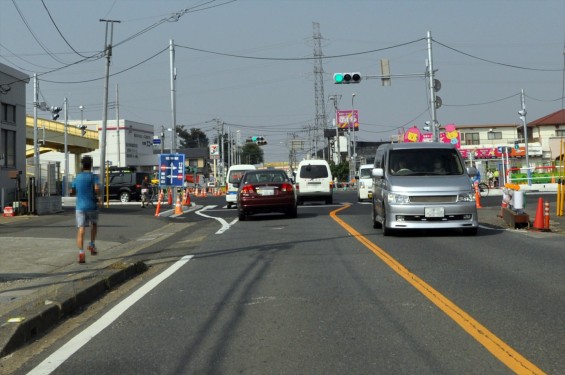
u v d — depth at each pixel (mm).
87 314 7758
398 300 7906
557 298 7844
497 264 10508
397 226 14078
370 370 5238
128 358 5742
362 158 85312
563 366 5262
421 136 55969
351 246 13133
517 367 5246
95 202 12086
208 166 115375
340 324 6777
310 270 10281
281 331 6543
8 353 6031
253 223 19766
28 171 39594
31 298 8312
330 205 30047
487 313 7148
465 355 5602
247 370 5309
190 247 14156
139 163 87312
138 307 7953
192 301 8203
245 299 8188
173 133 32250
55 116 41625
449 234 14922
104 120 34375
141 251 13852
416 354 5656
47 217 24625
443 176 14633
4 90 28484
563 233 15234
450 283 8945
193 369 5371
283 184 20703
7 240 15375
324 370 5266
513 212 16641
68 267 11305
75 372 5379
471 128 77188
